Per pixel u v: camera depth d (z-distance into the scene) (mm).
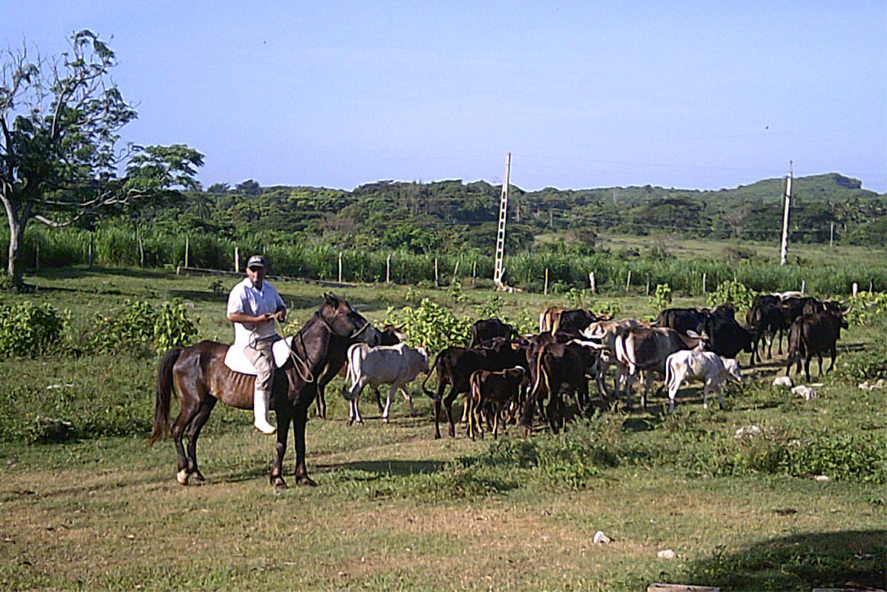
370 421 15492
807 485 11180
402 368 15570
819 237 87125
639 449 12812
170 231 52594
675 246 82625
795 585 7379
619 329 17625
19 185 35906
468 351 14719
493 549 8742
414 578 7914
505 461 12469
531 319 26516
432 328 20219
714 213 102875
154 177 39094
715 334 21016
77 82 37469
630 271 48938
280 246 50406
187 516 9883
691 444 13289
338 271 48188
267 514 9961
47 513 9961
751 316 23391
